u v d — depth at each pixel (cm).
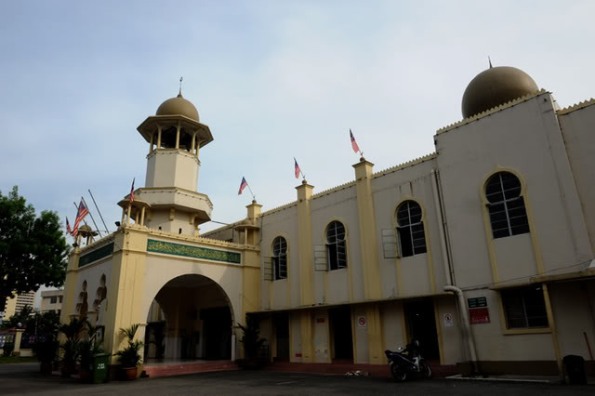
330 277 1891
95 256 2070
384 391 1097
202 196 2409
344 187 1939
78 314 2173
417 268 1608
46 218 2956
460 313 1417
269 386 1294
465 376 1310
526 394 931
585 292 1184
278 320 2103
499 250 1384
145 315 1764
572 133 1297
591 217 1216
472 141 1517
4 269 2769
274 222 2245
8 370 2225
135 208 2027
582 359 1057
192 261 1994
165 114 2470
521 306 1320
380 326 1658
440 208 1574
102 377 1539
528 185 1350
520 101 1417
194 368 1858
